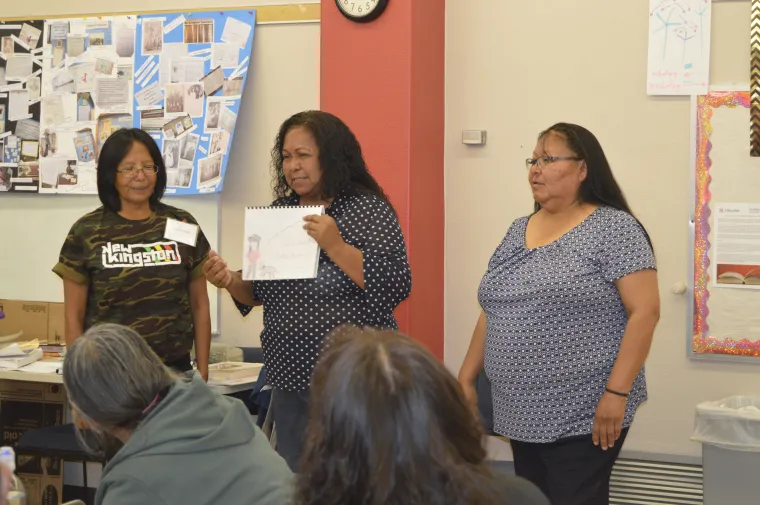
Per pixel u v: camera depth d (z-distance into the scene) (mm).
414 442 967
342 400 978
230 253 4129
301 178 2410
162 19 4148
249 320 4109
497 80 3762
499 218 3785
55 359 3658
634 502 3600
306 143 2396
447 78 3836
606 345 2355
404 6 3457
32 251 4320
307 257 2363
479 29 3779
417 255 3539
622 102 3604
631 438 3615
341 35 3566
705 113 3486
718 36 3475
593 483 2389
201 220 4133
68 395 1645
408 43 3455
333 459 980
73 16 4277
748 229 3447
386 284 2334
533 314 2383
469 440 1017
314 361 2379
